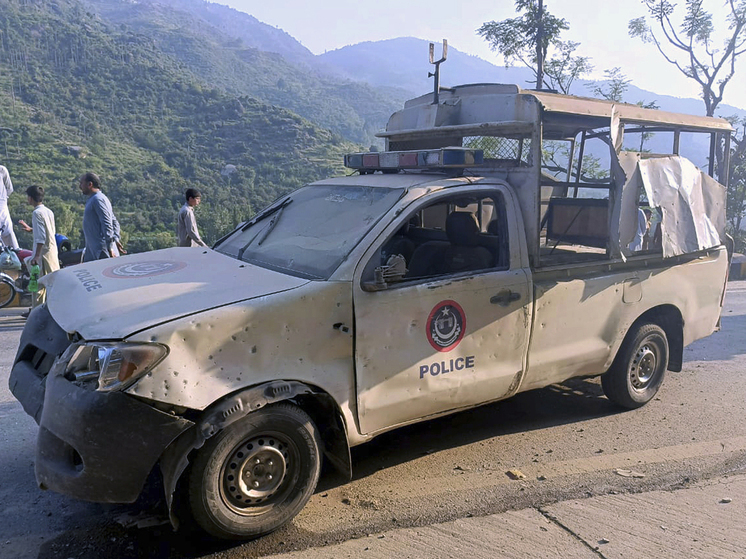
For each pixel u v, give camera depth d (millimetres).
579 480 4129
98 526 3455
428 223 4816
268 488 3379
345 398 3604
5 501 3693
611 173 4840
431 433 4887
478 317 4133
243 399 3176
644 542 3420
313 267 3746
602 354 4992
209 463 3127
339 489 3943
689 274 5609
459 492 3926
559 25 19188
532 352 4496
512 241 4332
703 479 4215
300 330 3422
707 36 23016
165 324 3080
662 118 5238
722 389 6113
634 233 4980
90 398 2953
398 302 3764
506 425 5090
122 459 2955
